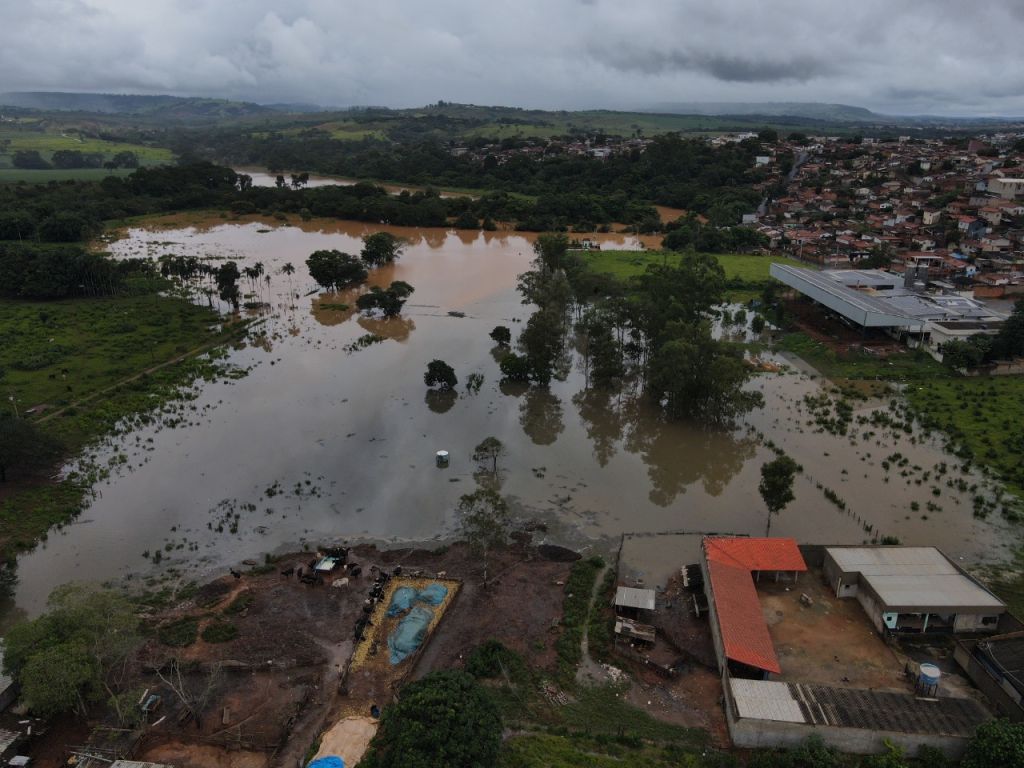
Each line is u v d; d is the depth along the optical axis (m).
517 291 165.38
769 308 146.75
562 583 61.59
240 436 90.50
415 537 69.06
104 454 84.94
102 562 64.88
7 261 148.25
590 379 112.44
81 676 44.16
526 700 48.38
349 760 42.69
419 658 52.16
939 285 149.62
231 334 130.12
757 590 59.66
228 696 48.69
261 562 65.06
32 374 106.75
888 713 44.97
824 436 90.81
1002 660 48.66
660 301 113.69
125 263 162.50
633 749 44.41
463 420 96.44
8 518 70.62
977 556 65.81
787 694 46.62
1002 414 94.19
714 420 96.25
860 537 69.25
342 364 117.00
